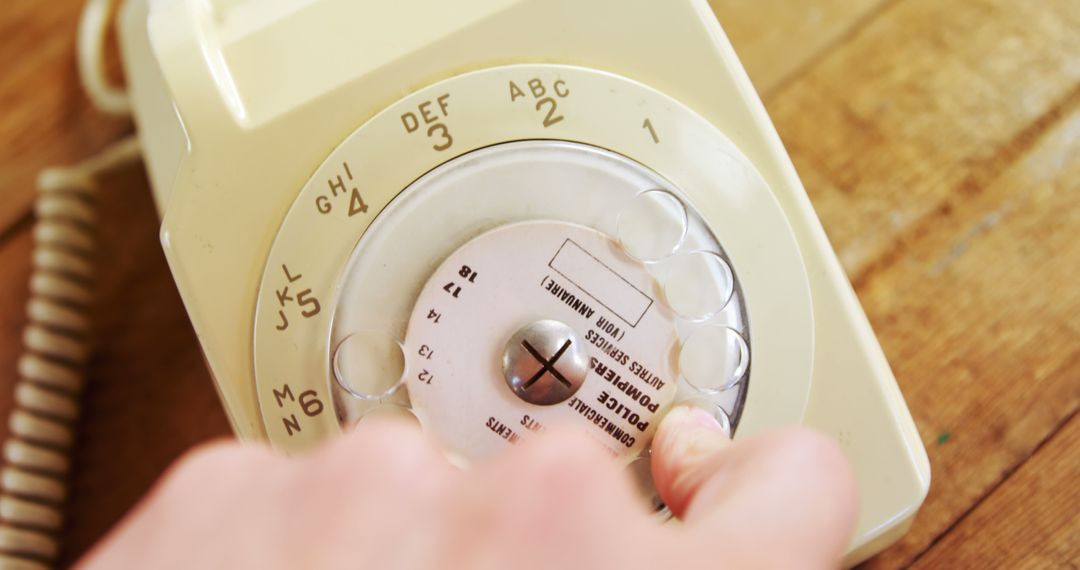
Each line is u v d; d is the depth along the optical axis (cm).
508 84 31
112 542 22
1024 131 34
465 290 30
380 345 30
